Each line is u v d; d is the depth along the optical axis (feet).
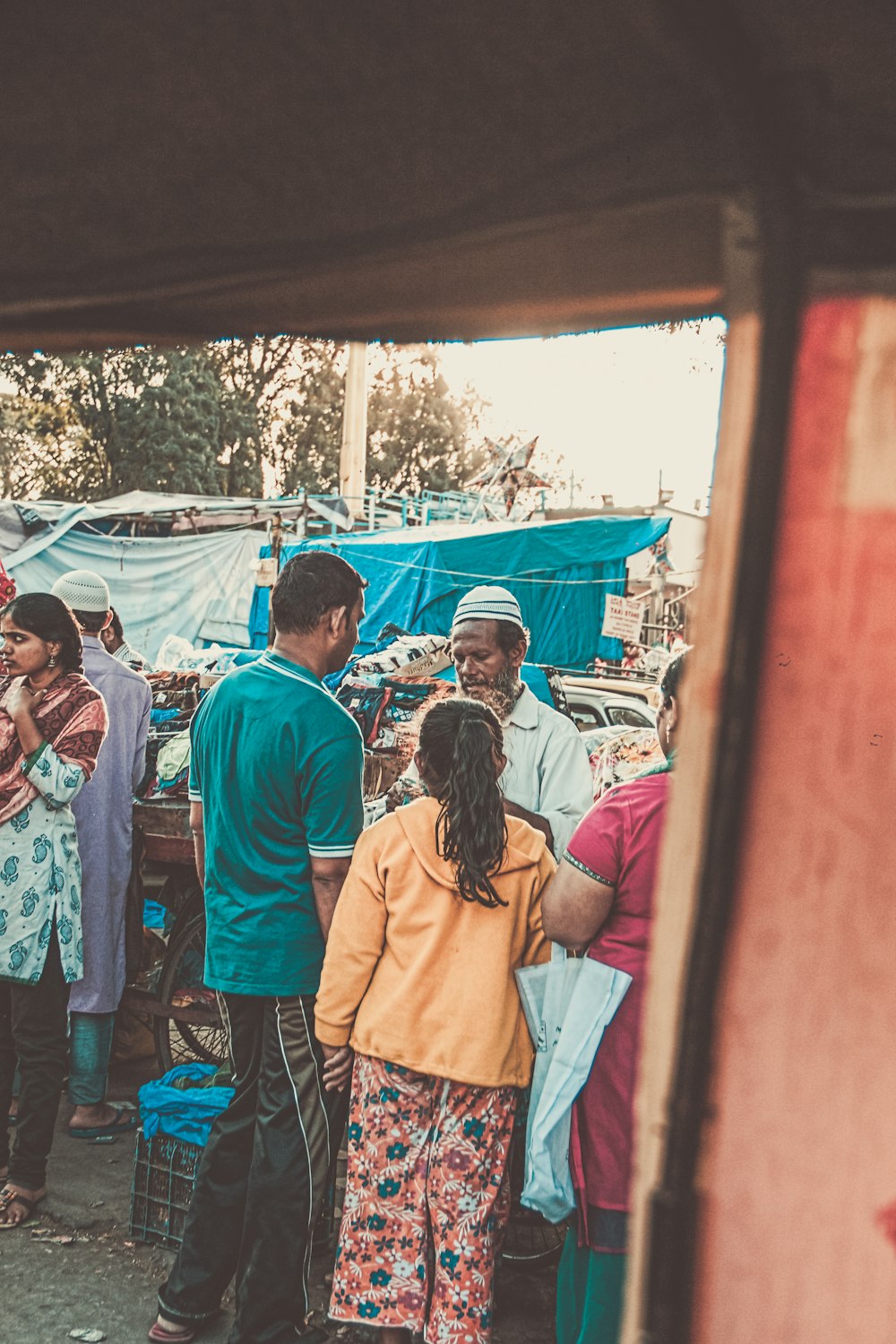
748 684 2.40
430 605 35.40
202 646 51.16
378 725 14.73
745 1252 2.58
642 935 7.52
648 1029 2.60
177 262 2.73
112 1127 13.94
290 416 93.30
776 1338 2.57
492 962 8.61
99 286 2.82
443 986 8.63
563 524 37.91
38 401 84.38
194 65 2.30
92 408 86.63
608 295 2.74
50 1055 11.87
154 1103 11.48
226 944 9.42
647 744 15.12
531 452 54.49
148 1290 10.67
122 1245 11.41
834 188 2.17
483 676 10.40
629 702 28.48
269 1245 9.13
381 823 9.07
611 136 2.26
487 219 2.46
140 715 13.73
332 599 9.53
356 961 8.88
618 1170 7.45
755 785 2.45
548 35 2.10
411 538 37.76
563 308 2.85
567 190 2.37
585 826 7.70
